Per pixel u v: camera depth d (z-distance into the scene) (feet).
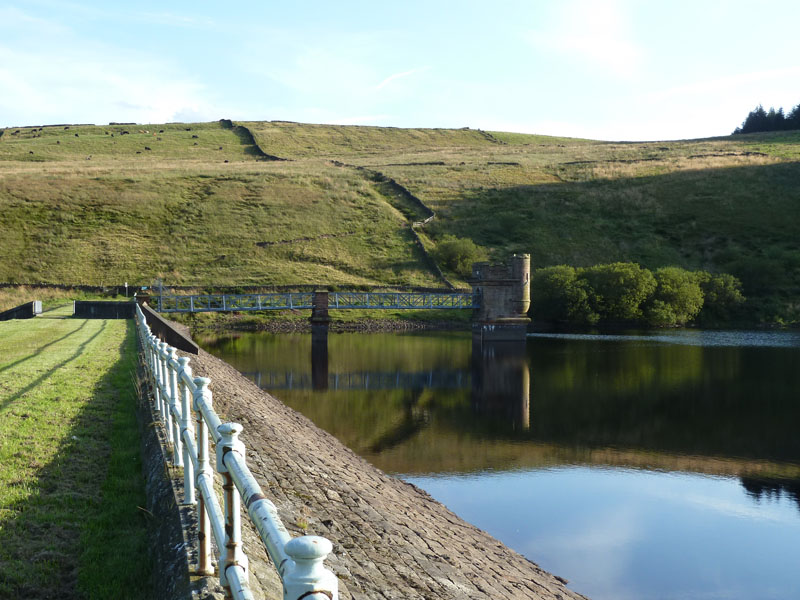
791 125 554.05
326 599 6.86
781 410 94.63
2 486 25.20
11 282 199.82
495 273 180.04
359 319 206.90
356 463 61.16
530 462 70.18
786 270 245.45
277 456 41.86
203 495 15.29
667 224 287.07
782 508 57.00
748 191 311.06
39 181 277.44
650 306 214.07
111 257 225.15
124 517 22.93
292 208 279.49
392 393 109.91
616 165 358.64
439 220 282.97
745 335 189.57
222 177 308.81
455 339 182.91
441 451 73.92
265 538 8.28
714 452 75.10
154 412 35.09
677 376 120.57
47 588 17.95
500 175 344.49
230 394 65.51
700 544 49.03
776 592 40.81
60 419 36.19
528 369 131.34
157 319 96.58
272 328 195.31
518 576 38.50
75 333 93.97
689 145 434.71
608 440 79.82
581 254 263.29
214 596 15.08
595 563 44.93
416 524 40.70
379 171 345.31
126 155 430.61
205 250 240.53
